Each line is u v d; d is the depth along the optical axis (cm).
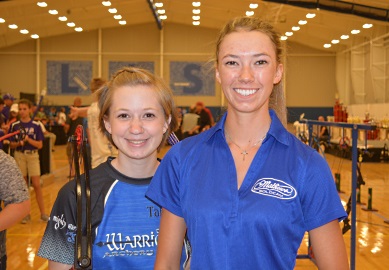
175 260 167
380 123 1698
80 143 192
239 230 148
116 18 2156
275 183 151
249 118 161
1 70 2484
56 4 1864
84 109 572
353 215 436
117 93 193
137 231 190
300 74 2509
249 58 158
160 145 205
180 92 2514
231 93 160
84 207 185
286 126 180
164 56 2508
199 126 1430
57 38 2488
